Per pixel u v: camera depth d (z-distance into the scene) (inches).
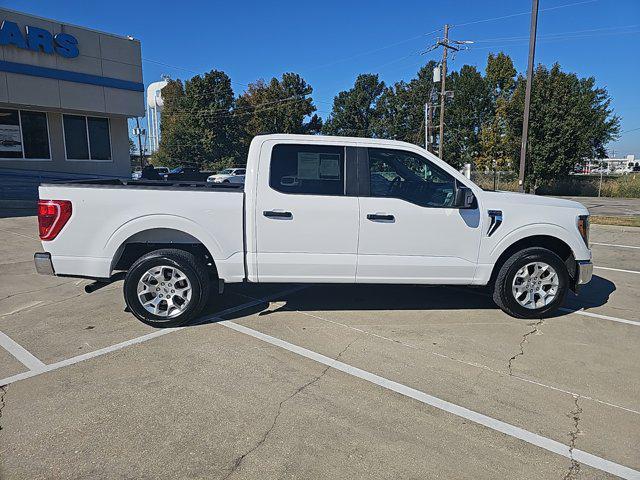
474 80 1893.5
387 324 191.9
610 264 325.7
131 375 144.7
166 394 133.4
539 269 195.9
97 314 201.5
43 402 128.3
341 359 157.9
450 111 1963.6
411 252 187.0
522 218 192.2
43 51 634.2
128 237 178.9
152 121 2802.7
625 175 1599.4
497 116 1747.0
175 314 183.9
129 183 222.5
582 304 223.9
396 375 146.8
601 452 109.5
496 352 165.2
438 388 138.8
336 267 185.2
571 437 115.3
